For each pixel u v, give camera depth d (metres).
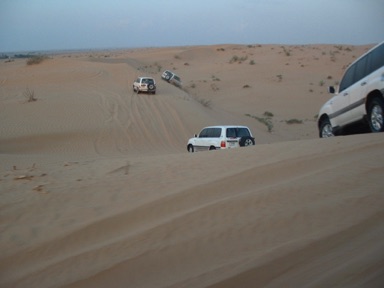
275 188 6.46
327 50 101.62
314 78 69.62
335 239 4.97
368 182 6.27
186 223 5.80
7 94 41.59
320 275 4.37
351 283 4.12
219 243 5.24
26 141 27.92
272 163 7.72
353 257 4.57
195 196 6.67
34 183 8.22
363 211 5.47
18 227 6.24
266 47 116.25
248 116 44.31
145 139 30.72
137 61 95.62
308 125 42.72
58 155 24.33
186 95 46.94
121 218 6.25
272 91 62.00
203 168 8.27
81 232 5.97
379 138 8.80
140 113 36.16
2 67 67.31
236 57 92.88
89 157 23.14
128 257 5.21
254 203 6.07
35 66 63.06
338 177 6.59
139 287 4.71
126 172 8.57
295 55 93.12
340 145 8.52
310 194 6.12
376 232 5.00
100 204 6.84
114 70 57.47
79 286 4.85
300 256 4.76
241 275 4.59
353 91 11.70
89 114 34.47
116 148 28.16
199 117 36.91
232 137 20.41
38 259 5.53
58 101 37.72
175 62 98.94
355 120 11.88
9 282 5.07
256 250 5.00
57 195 7.34
